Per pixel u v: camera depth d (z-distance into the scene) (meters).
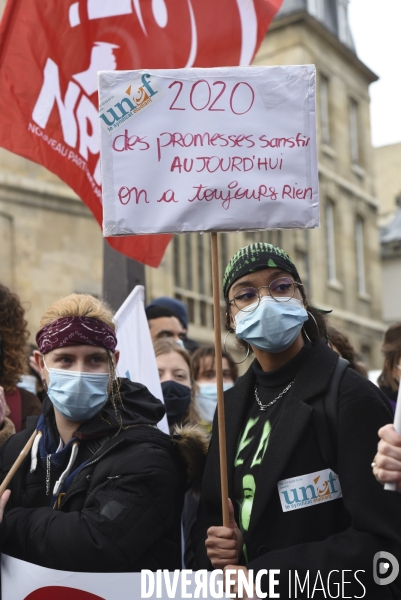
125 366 3.75
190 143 2.89
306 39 22.45
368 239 25.25
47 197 13.35
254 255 2.86
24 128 3.98
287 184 2.87
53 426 2.99
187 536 3.54
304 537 2.61
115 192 2.89
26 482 2.93
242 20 4.38
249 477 2.76
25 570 2.69
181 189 2.88
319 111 23.28
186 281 17.16
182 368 4.47
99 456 2.81
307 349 2.84
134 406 3.00
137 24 4.20
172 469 2.82
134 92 2.91
